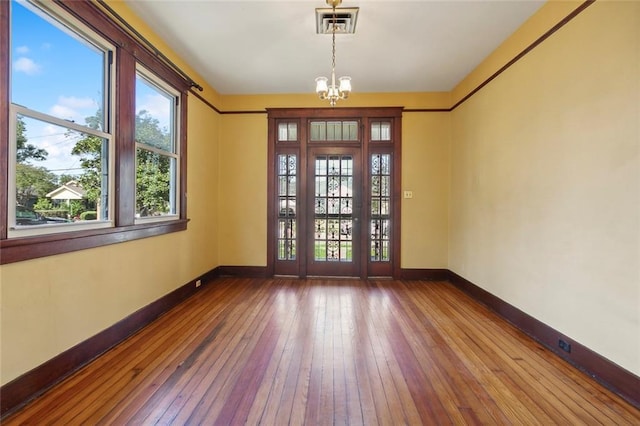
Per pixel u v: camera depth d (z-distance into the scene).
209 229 4.40
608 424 1.64
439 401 1.82
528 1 2.49
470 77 3.90
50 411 1.69
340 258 4.75
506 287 3.10
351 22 2.77
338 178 4.74
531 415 1.71
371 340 2.62
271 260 4.74
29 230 1.80
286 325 2.92
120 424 1.60
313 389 1.93
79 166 2.20
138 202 2.89
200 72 3.93
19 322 1.72
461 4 2.53
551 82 2.46
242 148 4.73
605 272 1.99
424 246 4.65
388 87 4.41
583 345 2.16
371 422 1.65
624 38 1.85
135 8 2.61
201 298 3.73
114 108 2.46
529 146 2.74
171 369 2.14
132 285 2.71
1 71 1.62
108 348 2.40
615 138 1.92
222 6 2.58
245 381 2.01
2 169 1.64
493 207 3.35
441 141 4.60
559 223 2.38
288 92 4.63
